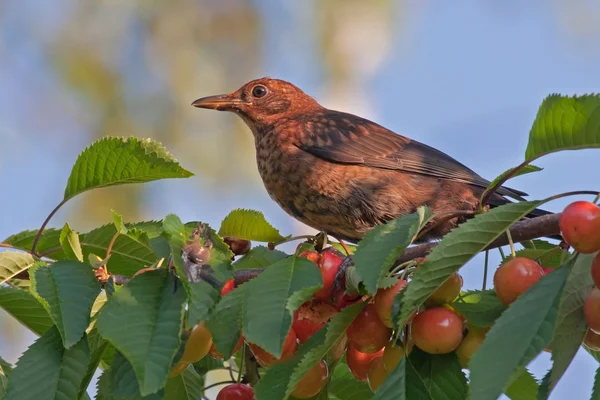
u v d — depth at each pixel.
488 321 5.72
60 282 5.76
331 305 6.13
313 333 6.21
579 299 5.49
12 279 7.27
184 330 5.89
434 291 5.59
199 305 5.36
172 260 5.49
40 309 7.23
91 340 6.25
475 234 5.50
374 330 5.86
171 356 5.04
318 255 6.26
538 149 5.94
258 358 6.20
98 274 6.09
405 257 6.83
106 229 7.18
